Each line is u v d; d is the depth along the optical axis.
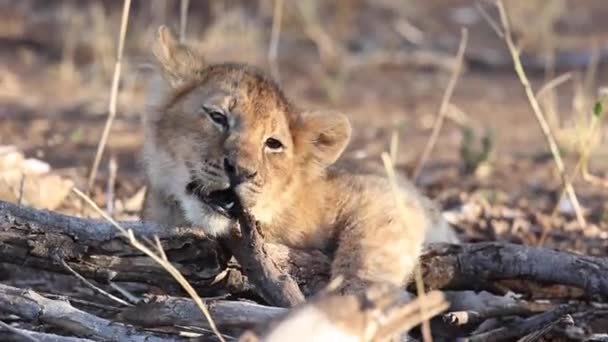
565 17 31.70
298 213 11.28
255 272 9.70
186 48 11.91
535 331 10.01
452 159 18.91
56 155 17.52
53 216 9.96
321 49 26.45
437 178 17.30
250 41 26.36
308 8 27.84
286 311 8.71
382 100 24.00
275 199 11.05
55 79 23.98
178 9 28.08
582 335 9.94
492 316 10.57
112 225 9.96
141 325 9.34
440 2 32.44
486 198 16.05
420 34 28.52
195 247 9.99
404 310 7.84
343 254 10.88
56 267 9.95
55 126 19.77
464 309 11.42
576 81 24.92
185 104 11.37
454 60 27.16
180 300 9.30
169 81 11.70
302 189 11.33
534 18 29.16
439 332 10.48
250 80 11.43
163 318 9.25
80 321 9.33
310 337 7.61
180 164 11.05
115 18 27.05
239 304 9.23
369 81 25.75
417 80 25.95
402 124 19.36
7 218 9.83
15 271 11.64
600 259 10.61
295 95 23.95
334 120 11.45
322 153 11.50
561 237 13.98
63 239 9.89
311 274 10.56
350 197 11.39
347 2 29.11
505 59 27.48
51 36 26.59
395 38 28.67
